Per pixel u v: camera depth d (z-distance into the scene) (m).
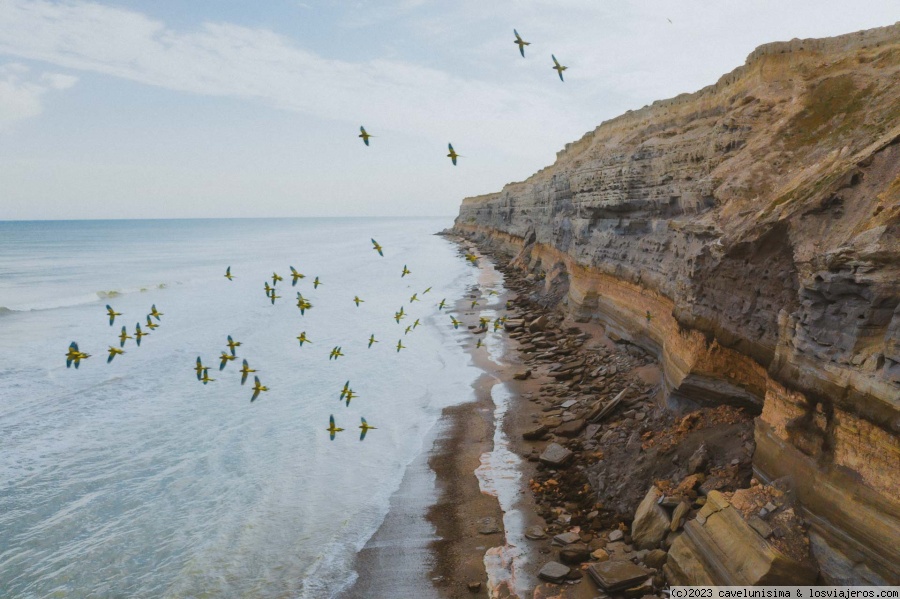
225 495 22.16
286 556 18.36
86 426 28.91
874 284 11.95
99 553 18.55
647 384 28.59
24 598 16.53
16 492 22.38
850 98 23.12
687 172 30.53
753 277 19.52
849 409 12.28
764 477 15.31
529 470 22.88
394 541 18.95
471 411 30.14
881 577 11.10
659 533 16.30
